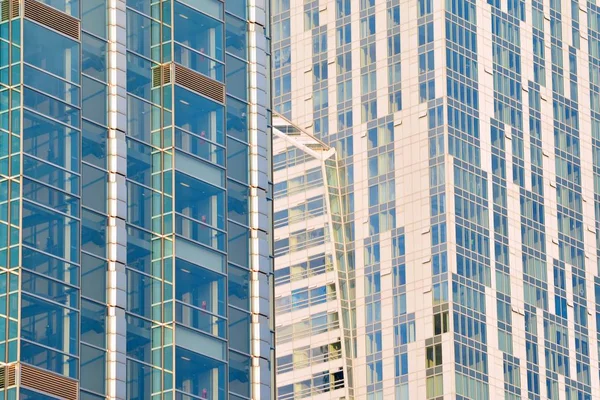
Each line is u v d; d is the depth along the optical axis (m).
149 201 144.38
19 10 139.00
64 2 142.62
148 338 140.62
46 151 137.25
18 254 132.75
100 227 139.38
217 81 152.75
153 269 142.62
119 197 141.00
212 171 149.50
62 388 132.50
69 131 139.50
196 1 153.62
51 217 135.88
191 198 146.62
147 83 147.62
